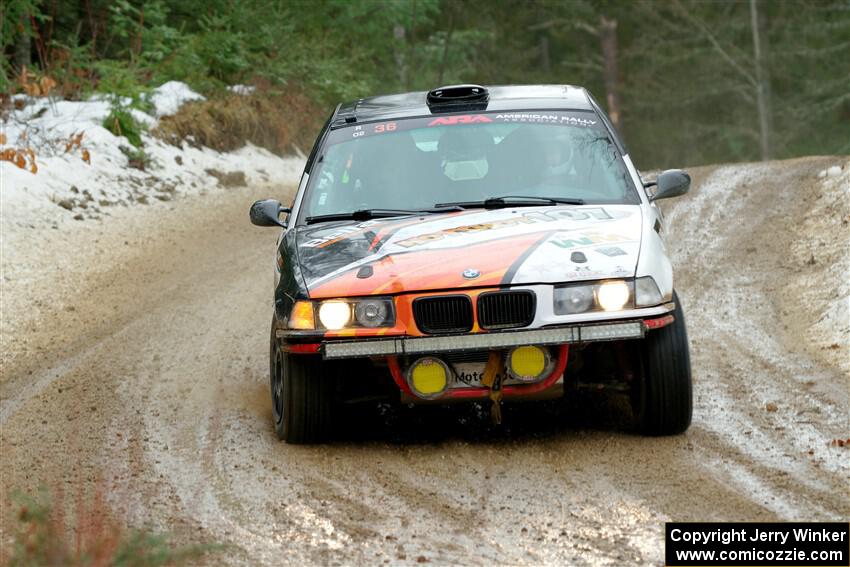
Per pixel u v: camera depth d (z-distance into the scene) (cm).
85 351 2475
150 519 1400
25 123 4403
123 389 2147
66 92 5178
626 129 12494
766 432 1681
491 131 1944
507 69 11950
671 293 1612
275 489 1514
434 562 1224
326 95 7038
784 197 3822
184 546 1287
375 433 1794
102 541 1176
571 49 12938
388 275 1580
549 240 1631
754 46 11725
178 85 5800
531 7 12056
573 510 1380
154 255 3562
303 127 6575
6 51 5638
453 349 1544
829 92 11300
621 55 12431
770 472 1491
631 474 1511
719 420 1764
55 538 1165
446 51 8725
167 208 4303
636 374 1662
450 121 1975
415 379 1570
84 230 3728
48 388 2170
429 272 1573
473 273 1559
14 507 1441
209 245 3750
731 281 2892
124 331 2652
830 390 1903
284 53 6756
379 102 2131
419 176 1881
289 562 1237
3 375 2312
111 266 3381
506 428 1786
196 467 1633
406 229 1731
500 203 1809
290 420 1694
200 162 5156
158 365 2334
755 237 3341
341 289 1577
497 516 1373
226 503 1462
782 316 2511
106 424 1900
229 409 1977
